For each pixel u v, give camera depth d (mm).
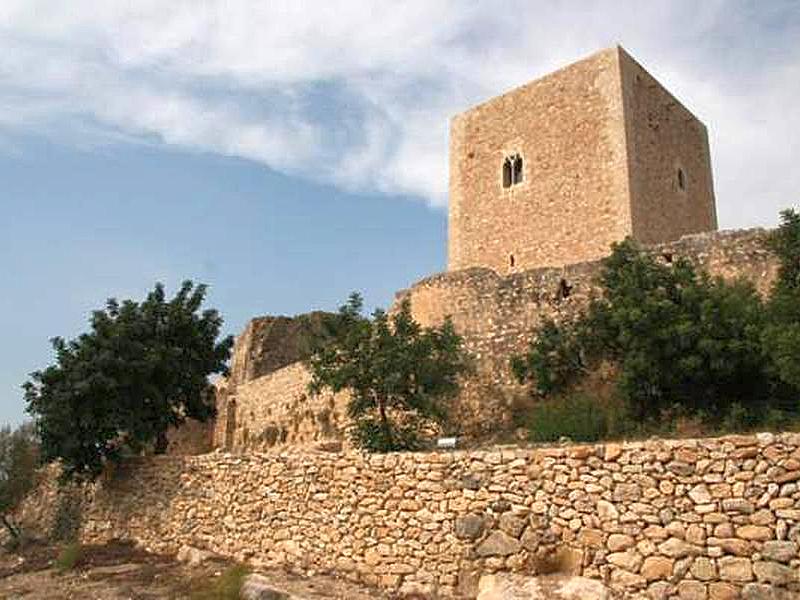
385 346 19531
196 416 25953
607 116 30578
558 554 12094
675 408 17422
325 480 15844
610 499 11812
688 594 10656
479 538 12984
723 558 10562
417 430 19438
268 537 16734
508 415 21391
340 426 26609
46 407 22516
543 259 31438
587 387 20125
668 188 32062
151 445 24625
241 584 13867
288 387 30984
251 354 38844
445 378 20297
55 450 22594
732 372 16812
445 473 13852
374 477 14906
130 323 24281
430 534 13648
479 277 24234
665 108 33281
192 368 25500
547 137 32469
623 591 11203
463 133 35938
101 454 22984
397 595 13344
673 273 18922
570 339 20906
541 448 13203
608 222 29641
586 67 31750
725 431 15852
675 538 11039
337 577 14680
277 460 17203
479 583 12523
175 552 18969
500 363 22656
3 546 24578
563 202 31297
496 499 13039
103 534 22094
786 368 14250
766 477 10578
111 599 14719
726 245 20594
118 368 22891
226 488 18453
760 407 16453
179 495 19938
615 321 18312
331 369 19938
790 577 10008
